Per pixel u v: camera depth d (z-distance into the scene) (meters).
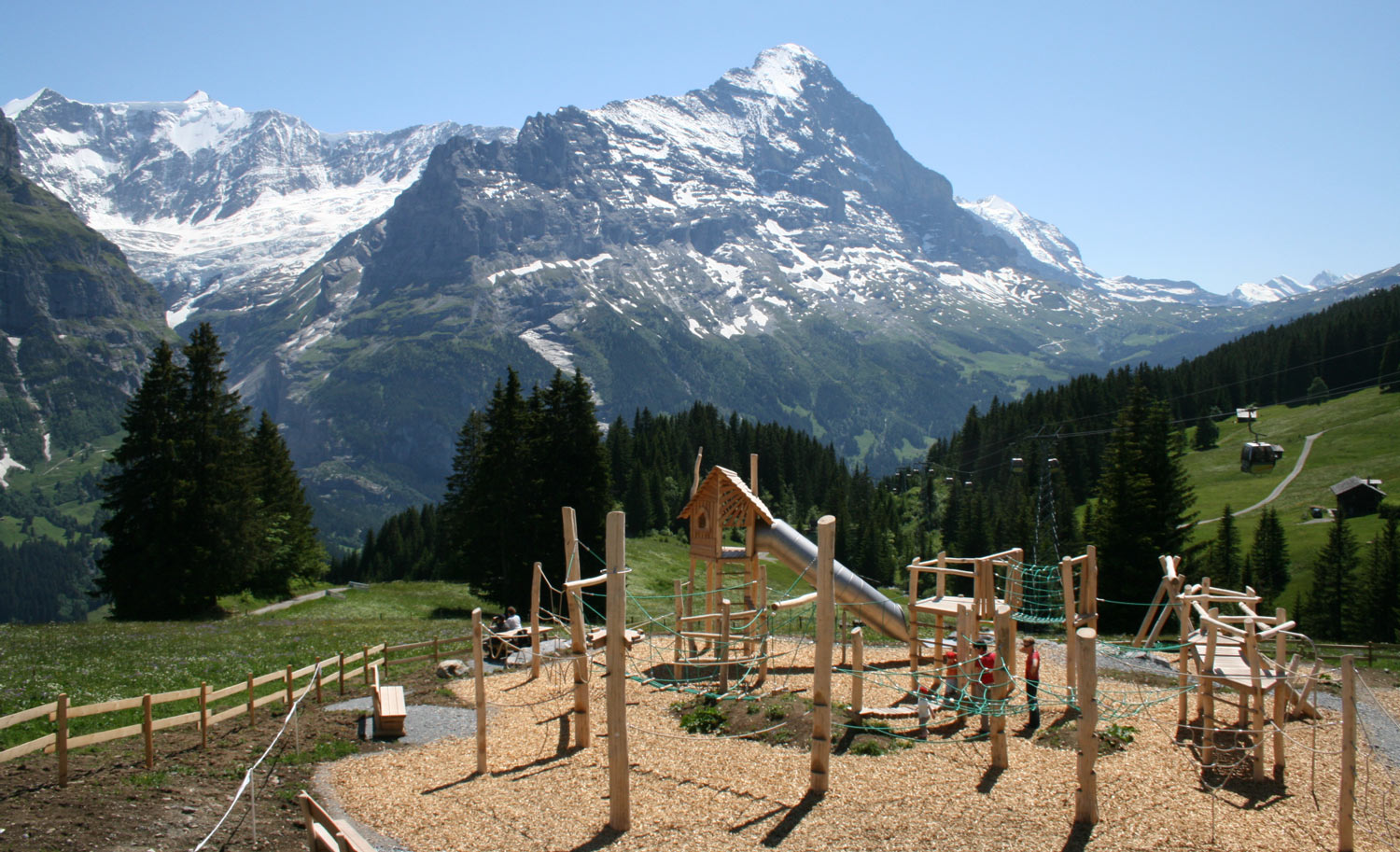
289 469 78.69
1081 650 15.20
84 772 16.69
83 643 28.95
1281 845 14.46
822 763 16.53
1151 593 54.09
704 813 15.80
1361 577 75.62
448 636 33.69
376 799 16.66
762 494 137.38
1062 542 92.19
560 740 20.19
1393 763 18.97
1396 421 123.06
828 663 16.56
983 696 20.09
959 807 15.77
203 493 53.81
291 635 34.53
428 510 141.25
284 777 17.61
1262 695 17.36
